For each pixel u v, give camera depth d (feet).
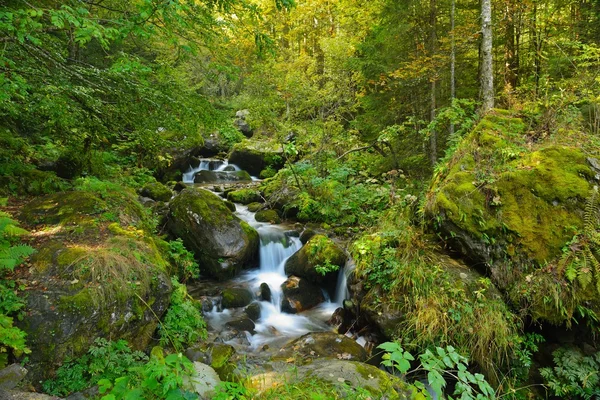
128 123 21.40
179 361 7.91
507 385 13.84
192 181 48.67
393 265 16.61
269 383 11.52
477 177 16.61
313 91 38.11
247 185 44.91
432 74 30.55
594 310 13.24
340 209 29.22
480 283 15.23
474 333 14.07
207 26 16.01
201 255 23.35
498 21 34.14
